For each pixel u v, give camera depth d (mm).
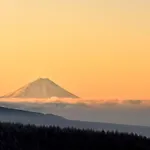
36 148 162375
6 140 160000
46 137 168125
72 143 169375
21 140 162750
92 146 171625
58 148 166125
